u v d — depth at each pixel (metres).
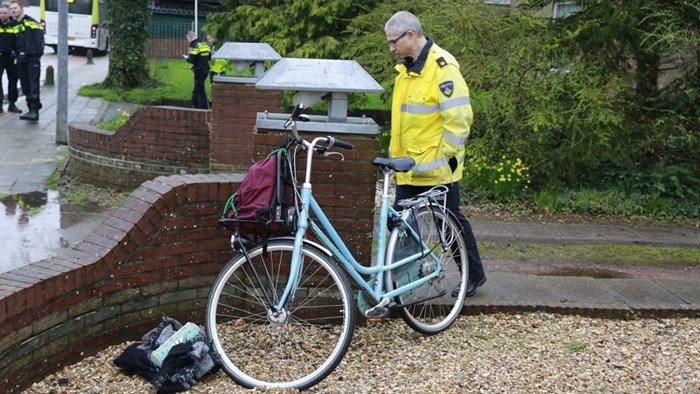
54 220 8.35
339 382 4.39
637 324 5.57
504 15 10.80
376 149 5.01
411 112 5.14
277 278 4.77
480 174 9.97
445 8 10.62
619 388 4.46
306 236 4.99
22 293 3.96
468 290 5.63
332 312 5.14
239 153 8.96
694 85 10.22
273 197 4.23
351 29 12.46
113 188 10.20
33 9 34.00
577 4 10.60
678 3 9.74
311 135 4.98
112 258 4.51
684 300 5.93
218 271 5.03
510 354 4.90
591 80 9.70
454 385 4.40
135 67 22.31
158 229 4.74
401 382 4.42
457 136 5.04
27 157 12.02
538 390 4.38
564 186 10.33
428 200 5.06
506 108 9.86
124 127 10.03
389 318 5.37
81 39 33.34
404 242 4.93
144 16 22.38
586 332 5.35
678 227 8.98
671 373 4.71
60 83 13.12
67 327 4.30
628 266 7.18
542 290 6.03
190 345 4.30
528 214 9.34
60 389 4.12
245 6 14.77
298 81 4.87
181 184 4.82
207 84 24.75
